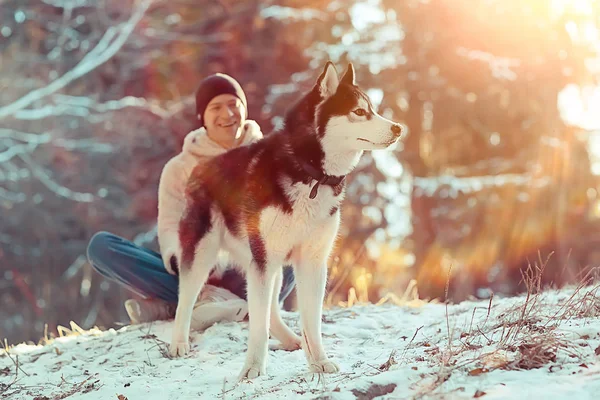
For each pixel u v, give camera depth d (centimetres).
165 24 1795
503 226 1568
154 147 1756
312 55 1700
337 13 1752
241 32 1769
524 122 1659
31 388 445
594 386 293
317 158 406
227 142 576
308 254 413
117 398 388
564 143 1577
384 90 1659
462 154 1730
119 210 1706
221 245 487
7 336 1680
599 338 361
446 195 1597
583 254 1531
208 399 364
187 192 492
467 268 1590
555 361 336
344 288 1525
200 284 482
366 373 368
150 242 1686
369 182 1662
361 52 1678
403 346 434
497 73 1634
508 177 1600
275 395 347
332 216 411
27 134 1666
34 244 1739
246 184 427
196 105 586
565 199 1533
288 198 403
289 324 538
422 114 1673
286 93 1652
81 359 501
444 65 1656
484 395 298
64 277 1723
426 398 304
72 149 1714
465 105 1652
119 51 1755
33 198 1692
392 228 1738
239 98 577
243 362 439
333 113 407
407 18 1664
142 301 575
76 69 1631
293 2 1770
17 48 1753
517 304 486
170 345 478
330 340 479
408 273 1758
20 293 1733
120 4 1777
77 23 1794
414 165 1678
